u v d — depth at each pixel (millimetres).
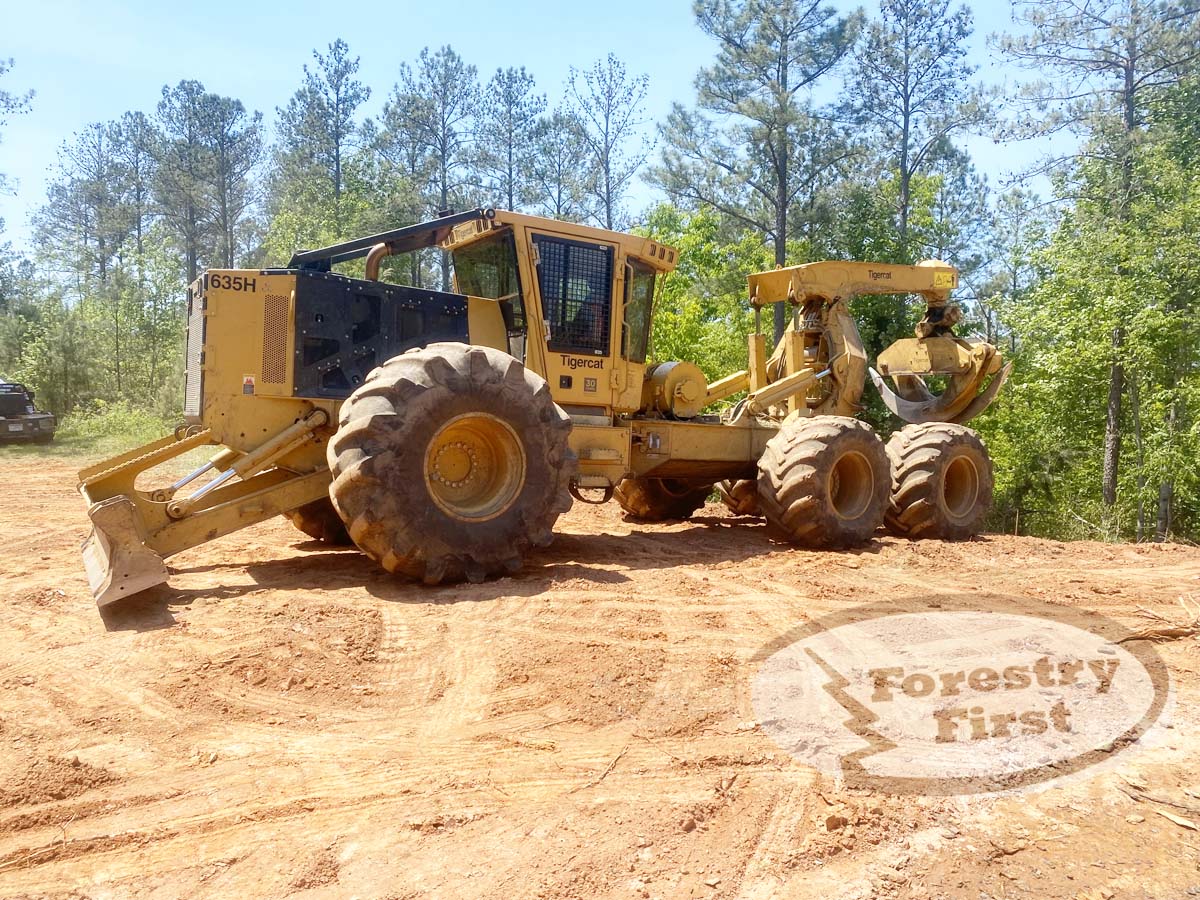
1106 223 21859
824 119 28406
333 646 4605
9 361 32250
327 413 6648
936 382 16609
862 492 8312
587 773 3234
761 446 9281
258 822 2910
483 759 3365
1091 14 22656
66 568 7082
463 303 7391
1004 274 37812
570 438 7598
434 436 5836
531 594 5750
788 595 5941
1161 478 20984
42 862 2691
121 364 31922
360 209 36594
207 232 51812
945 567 7227
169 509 6016
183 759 3391
